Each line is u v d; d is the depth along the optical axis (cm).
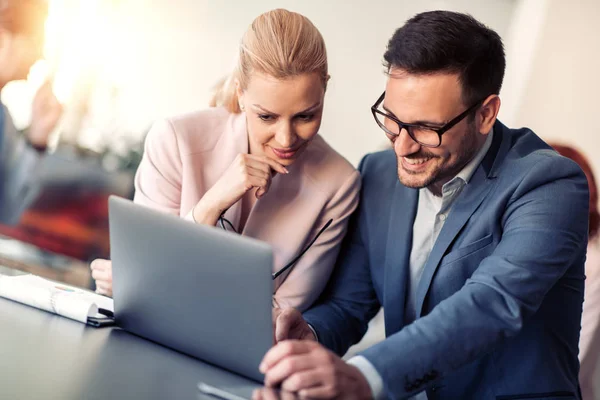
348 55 454
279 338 154
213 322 130
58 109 456
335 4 452
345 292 186
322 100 167
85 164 454
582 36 381
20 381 110
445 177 159
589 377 282
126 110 473
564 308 162
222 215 177
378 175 185
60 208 444
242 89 167
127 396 110
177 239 129
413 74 146
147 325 141
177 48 475
